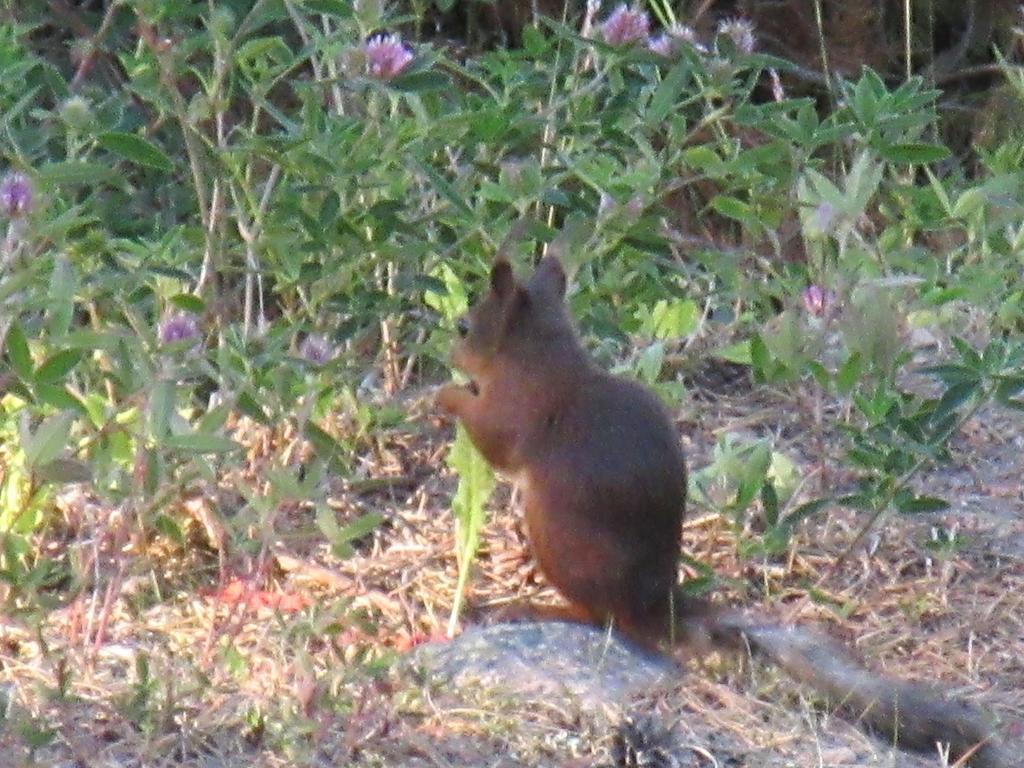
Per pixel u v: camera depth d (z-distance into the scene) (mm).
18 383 7453
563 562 8250
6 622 7883
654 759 7105
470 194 10109
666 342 10656
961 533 9453
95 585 8070
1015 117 16328
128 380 7480
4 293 7152
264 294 10992
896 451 8578
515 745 7125
